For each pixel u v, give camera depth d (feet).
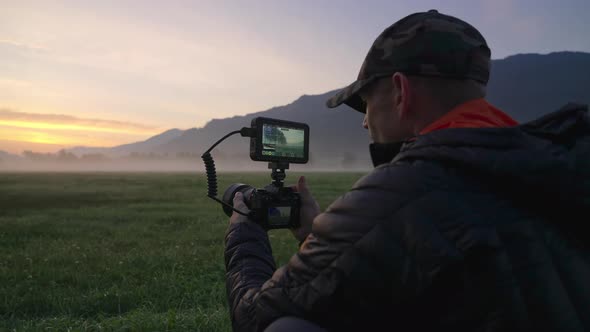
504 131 3.64
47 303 22.34
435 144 3.69
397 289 3.39
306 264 3.70
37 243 40.98
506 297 3.24
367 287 3.44
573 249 3.49
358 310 3.50
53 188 145.89
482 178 3.54
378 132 4.41
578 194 3.37
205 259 32.40
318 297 3.55
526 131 3.81
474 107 3.99
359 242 3.49
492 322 3.24
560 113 3.81
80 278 26.99
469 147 3.58
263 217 5.59
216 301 21.61
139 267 30.32
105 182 193.67
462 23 4.11
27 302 22.30
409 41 4.00
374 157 4.57
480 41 4.07
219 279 26.71
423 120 4.08
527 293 3.27
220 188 139.23
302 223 5.88
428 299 3.38
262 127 6.24
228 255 5.20
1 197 105.91
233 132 6.43
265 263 4.94
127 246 39.83
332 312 3.55
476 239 3.25
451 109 4.00
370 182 3.72
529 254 3.35
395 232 3.44
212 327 17.29
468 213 3.38
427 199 3.45
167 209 76.74
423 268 3.32
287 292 3.76
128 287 24.73
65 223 55.52
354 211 3.62
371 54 4.29
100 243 41.27
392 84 4.20
